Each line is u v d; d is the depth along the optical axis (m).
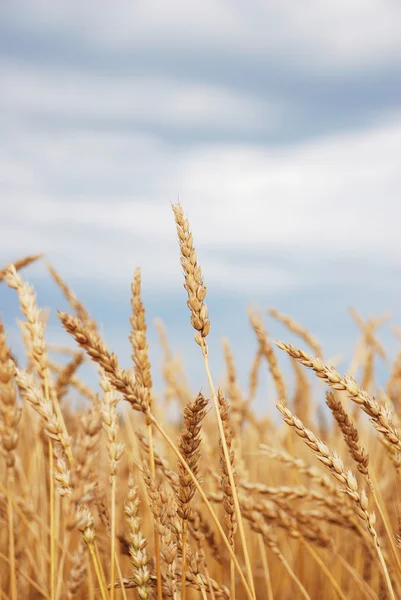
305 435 0.88
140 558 0.88
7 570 1.21
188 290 0.87
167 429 1.37
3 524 1.13
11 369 0.89
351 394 0.86
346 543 1.32
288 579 1.32
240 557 1.38
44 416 0.87
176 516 0.92
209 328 0.87
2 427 0.89
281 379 1.26
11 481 0.91
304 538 1.10
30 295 0.93
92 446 0.78
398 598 1.08
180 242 0.87
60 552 1.17
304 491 1.09
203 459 1.32
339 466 0.88
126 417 1.14
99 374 0.91
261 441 1.58
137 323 0.92
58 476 0.86
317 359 0.87
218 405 0.88
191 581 0.92
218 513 1.33
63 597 1.03
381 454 1.26
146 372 0.92
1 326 0.89
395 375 1.29
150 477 0.90
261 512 1.09
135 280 0.93
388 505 1.18
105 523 0.96
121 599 1.12
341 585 1.26
